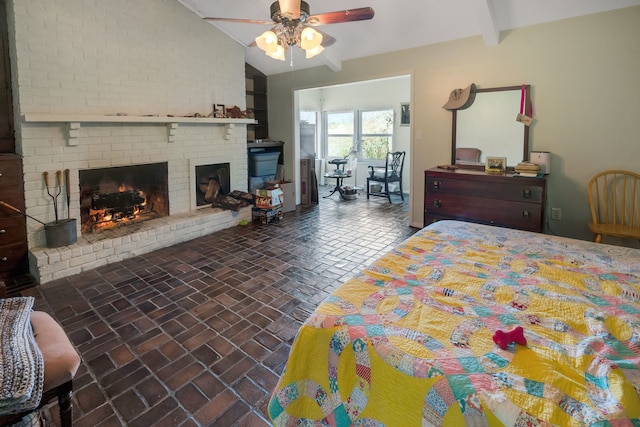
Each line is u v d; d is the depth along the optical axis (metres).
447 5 3.66
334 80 5.26
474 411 0.90
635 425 0.81
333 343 1.21
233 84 4.98
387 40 4.41
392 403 1.04
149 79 4.03
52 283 3.05
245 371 1.96
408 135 7.23
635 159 3.22
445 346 1.12
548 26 3.47
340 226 4.87
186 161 4.51
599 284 1.53
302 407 1.24
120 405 1.71
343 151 8.26
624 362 1.00
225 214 4.67
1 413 1.13
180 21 4.27
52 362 1.33
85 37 3.48
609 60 3.22
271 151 6.09
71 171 3.46
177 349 2.15
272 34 2.60
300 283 3.06
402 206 6.16
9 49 3.13
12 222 3.12
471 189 3.60
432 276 1.62
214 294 2.86
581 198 3.52
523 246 2.02
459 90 4.06
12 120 3.20
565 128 3.52
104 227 3.88
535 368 1.00
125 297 2.80
